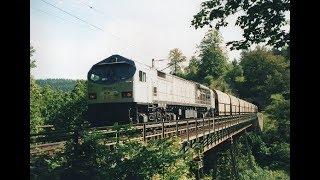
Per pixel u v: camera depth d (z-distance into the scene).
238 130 36.69
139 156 8.91
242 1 5.30
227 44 5.53
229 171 34.34
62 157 8.60
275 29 5.10
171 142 10.20
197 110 31.02
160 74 20.52
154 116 18.86
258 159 44.25
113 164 8.77
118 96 16.17
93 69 16.72
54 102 31.59
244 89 84.62
